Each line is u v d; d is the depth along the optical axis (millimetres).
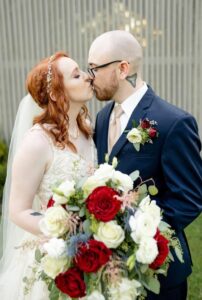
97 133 2633
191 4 6117
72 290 1915
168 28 6242
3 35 6621
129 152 2371
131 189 2016
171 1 6152
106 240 1880
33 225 2242
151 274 1989
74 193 1952
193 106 6438
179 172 2297
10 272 2664
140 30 6316
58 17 6492
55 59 2408
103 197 1895
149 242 1879
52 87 2367
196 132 2375
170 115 2332
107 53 2402
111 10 6332
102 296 1900
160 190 2391
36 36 6586
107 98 2502
